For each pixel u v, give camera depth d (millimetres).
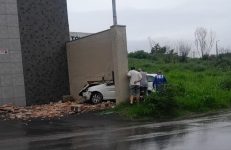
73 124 18375
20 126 18016
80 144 12578
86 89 25500
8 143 13734
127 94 23156
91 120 19531
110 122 18969
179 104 23172
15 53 25938
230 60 56031
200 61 57281
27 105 26359
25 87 26344
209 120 18344
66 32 28609
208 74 40625
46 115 21406
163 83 23844
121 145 11930
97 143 12617
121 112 21203
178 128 15617
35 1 27109
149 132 14750
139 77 22688
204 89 28438
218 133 13578
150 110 20922
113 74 24781
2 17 25500
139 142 12289
